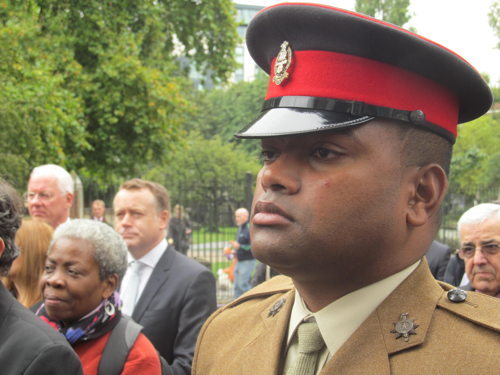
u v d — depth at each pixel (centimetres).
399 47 99
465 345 98
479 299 110
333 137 98
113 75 1139
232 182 1105
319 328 109
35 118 832
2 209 179
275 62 110
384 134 99
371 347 103
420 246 107
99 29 1192
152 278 289
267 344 121
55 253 210
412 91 103
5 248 180
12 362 150
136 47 1195
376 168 97
